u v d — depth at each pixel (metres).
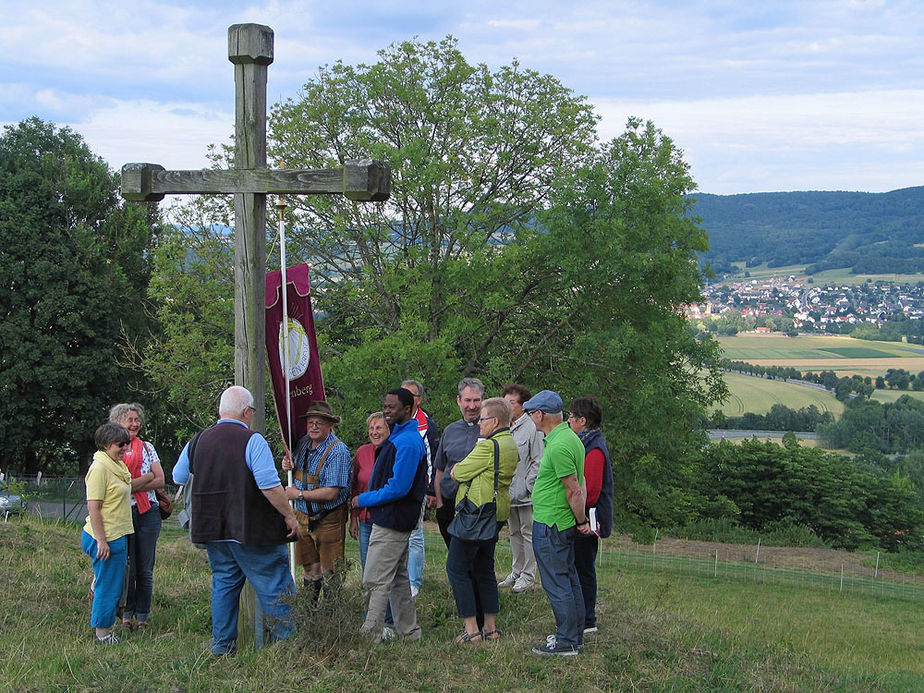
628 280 19.72
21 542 9.16
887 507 51.81
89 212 31.84
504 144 22.25
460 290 20.56
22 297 29.75
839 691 6.70
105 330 30.75
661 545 31.61
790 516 51.09
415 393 7.39
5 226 29.50
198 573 9.77
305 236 22.22
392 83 22.00
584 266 19.55
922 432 92.00
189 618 7.15
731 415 100.88
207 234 22.45
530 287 21.34
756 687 6.25
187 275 21.78
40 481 26.62
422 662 5.77
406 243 21.67
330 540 6.66
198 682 5.15
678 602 13.55
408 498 6.22
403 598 6.40
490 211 22.05
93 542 6.20
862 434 88.56
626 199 19.91
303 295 6.46
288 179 6.00
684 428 21.73
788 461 51.31
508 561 15.19
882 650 13.06
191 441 5.76
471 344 21.83
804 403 109.81
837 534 50.88
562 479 6.04
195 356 21.44
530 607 7.50
